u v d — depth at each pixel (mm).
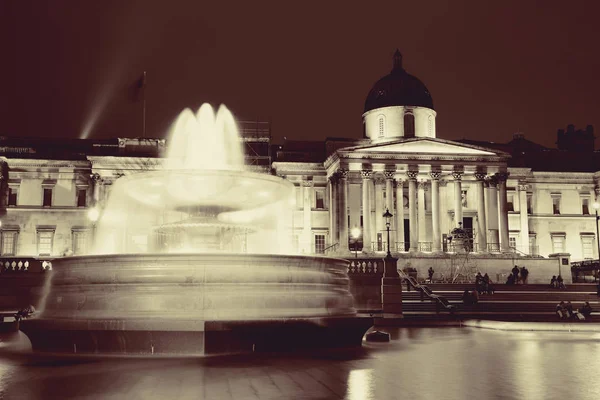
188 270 17375
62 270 18750
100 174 67812
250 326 17016
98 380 13078
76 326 17219
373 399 11242
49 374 13914
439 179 67250
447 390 12273
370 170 64688
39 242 68812
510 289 52062
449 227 72250
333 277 20109
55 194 70000
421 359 17609
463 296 45438
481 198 66000
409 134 74062
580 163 80812
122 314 17188
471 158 66125
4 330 30547
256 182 22328
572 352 20188
